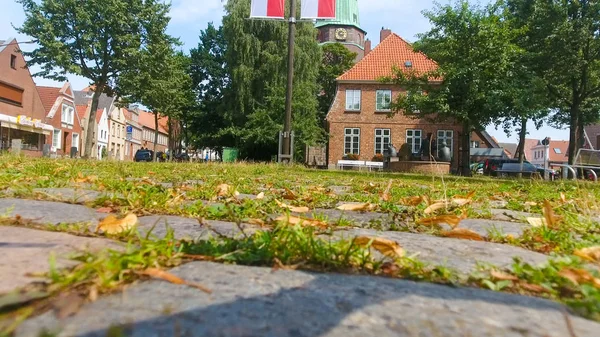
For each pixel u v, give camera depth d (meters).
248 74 36.25
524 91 22.89
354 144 38.75
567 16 23.75
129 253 1.31
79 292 1.08
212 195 3.98
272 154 38.72
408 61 39.34
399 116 38.41
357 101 38.81
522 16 25.94
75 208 2.80
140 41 30.23
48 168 6.68
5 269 1.23
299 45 37.25
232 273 1.37
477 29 23.03
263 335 0.90
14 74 38.94
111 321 0.92
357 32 71.31
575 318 1.12
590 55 24.64
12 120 37.91
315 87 38.50
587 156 19.08
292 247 1.62
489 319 1.08
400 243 2.12
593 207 4.03
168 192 3.58
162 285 1.19
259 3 16.83
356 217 3.20
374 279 1.40
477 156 52.66
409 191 5.85
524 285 1.41
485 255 1.91
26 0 27.61
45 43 27.11
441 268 1.50
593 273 1.53
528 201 4.91
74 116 54.03
